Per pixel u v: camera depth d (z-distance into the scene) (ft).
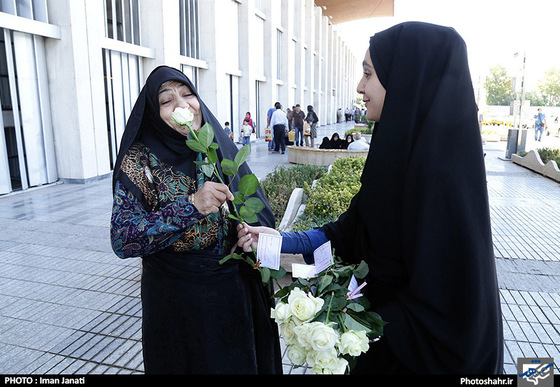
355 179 18.01
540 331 10.03
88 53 26.76
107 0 29.55
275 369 5.69
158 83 4.76
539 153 36.35
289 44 73.51
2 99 23.29
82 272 13.39
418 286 3.43
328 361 3.31
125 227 4.30
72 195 24.08
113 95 30.48
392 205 3.81
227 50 49.49
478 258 3.31
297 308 3.56
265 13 62.95
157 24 33.78
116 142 31.04
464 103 3.48
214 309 4.80
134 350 9.15
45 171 26.43
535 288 12.39
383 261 4.00
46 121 26.16
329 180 18.67
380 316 3.65
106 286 12.36
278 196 17.66
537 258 14.84
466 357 3.28
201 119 5.16
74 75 25.68
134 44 32.53
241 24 53.52
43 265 13.97
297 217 15.37
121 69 31.24
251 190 4.32
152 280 4.85
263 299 5.52
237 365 4.93
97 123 28.12
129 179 4.56
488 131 70.38
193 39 43.73
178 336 4.81
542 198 24.88
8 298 11.57
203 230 4.83
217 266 4.85
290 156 38.47
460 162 3.40
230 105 53.06
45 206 21.65
